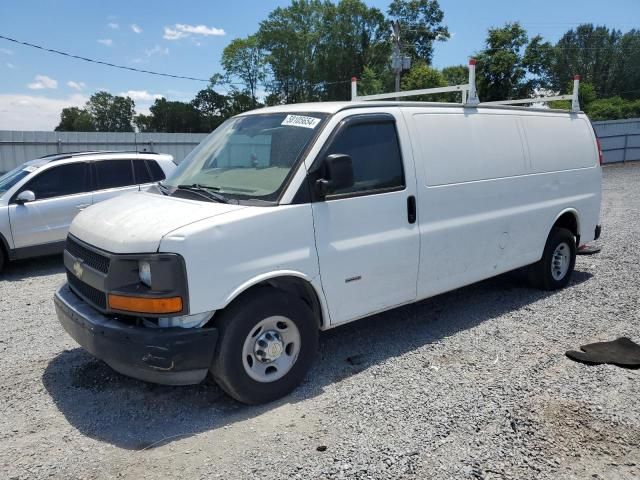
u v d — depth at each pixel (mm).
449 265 5043
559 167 6379
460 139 5164
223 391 4082
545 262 6387
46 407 3908
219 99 76438
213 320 3652
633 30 94375
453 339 5070
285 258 3828
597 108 63438
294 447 3312
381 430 3480
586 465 3121
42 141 22375
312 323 4035
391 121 4602
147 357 3395
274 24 68312
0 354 4930
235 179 4223
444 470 3066
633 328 5289
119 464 3195
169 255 3373
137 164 9375
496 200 5496
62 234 8547
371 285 4414
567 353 4633
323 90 70375
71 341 5238
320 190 3961
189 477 3053
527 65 39469
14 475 3102
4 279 8039
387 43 67062
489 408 3732
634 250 8781
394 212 4516
